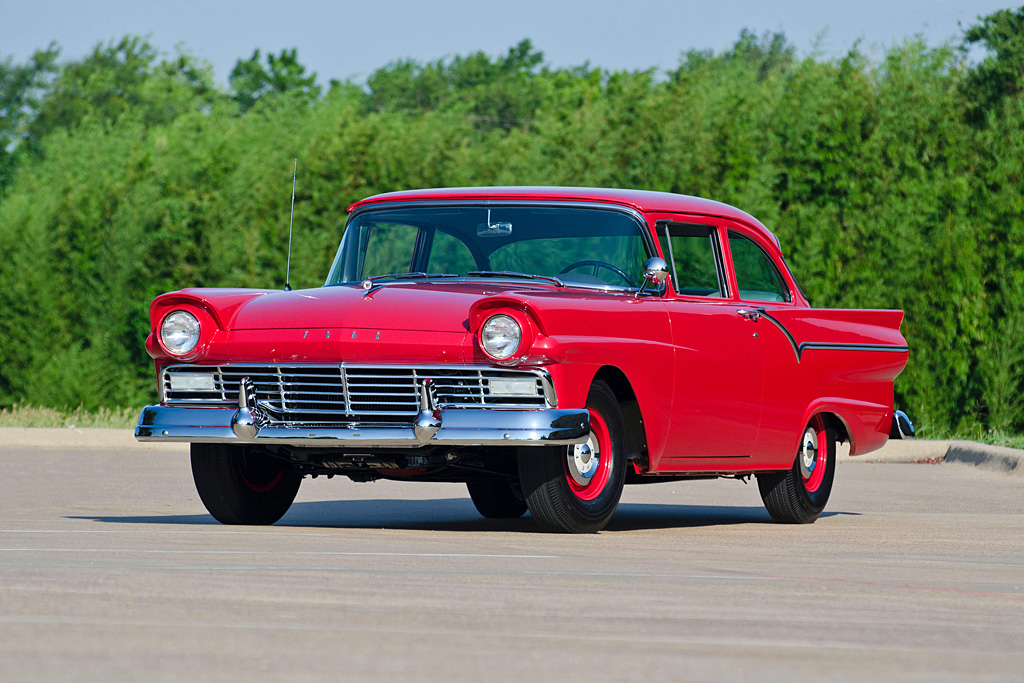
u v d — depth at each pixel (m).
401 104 169.75
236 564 11.90
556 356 15.11
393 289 16.33
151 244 58.28
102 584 10.37
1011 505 23.69
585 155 56.06
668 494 26.62
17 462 31.20
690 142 53.53
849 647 8.55
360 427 15.50
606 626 9.07
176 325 16.34
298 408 15.91
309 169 57.78
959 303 45.31
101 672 7.14
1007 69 48.59
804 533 17.48
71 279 58.47
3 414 50.50
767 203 49.41
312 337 15.67
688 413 17.27
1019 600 11.04
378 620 9.05
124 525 16.16
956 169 47.75
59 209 58.97
